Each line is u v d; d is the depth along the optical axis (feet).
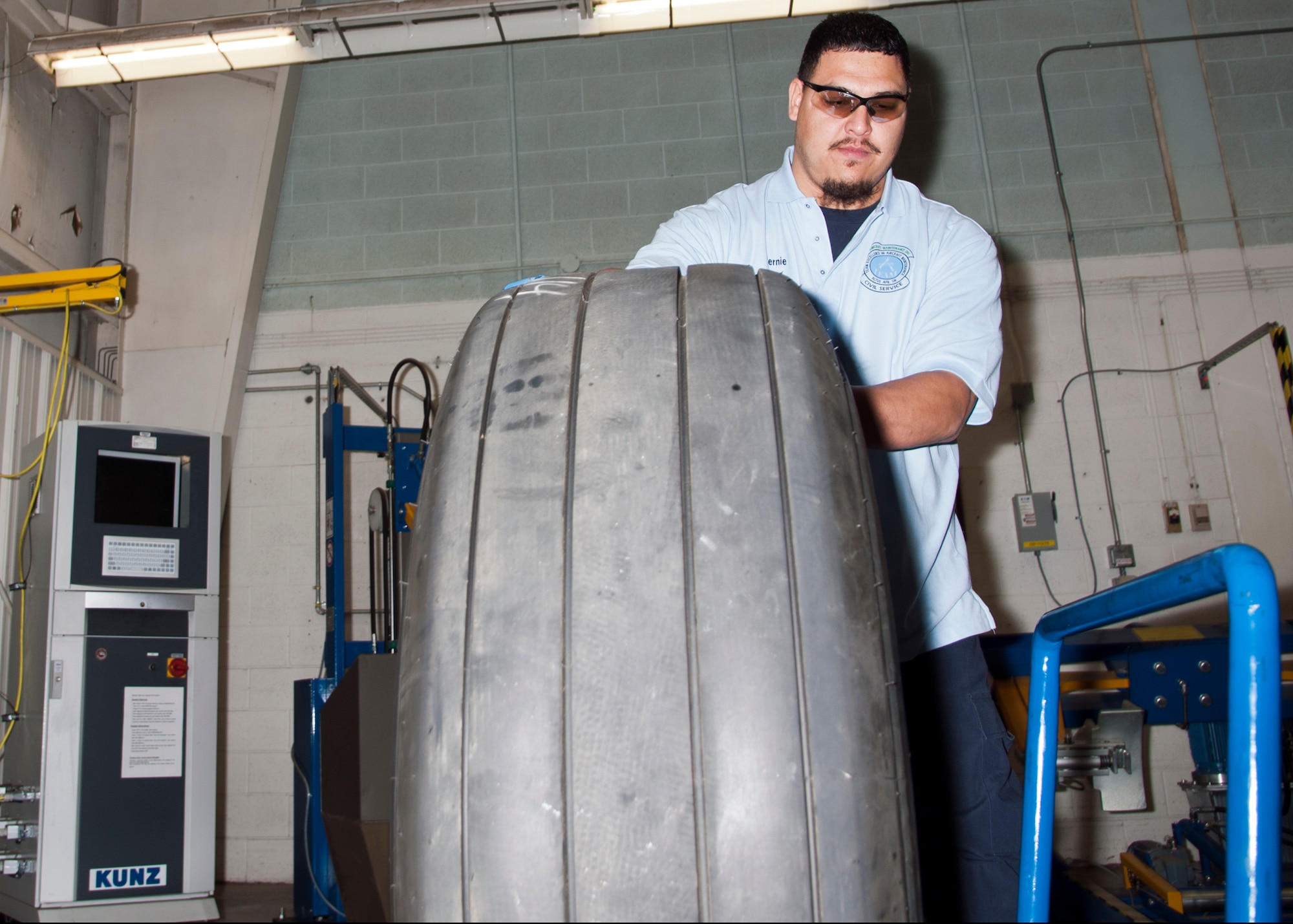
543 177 15.96
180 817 9.87
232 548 14.30
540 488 1.91
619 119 16.16
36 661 10.04
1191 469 14.29
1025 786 3.02
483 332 2.25
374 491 12.61
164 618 10.24
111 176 15.39
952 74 16.07
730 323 2.11
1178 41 16.10
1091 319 14.93
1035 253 15.23
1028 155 15.70
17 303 11.80
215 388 14.38
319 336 15.25
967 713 4.04
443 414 2.16
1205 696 10.66
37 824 9.35
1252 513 14.06
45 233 13.38
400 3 12.41
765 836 1.64
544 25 12.67
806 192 4.36
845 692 1.75
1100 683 10.77
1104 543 14.06
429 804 1.74
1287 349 12.36
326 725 6.56
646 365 2.03
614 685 1.73
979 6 16.31
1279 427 14.29
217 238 15.02
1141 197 15.48
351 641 12.33
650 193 15.85
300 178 16.01
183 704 10.14
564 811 1.68
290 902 11.61
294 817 11.03
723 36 16.42
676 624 1.76
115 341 14.51
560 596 1.81
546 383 2.06
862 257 4.28
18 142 12.73
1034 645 3.09
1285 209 15.34
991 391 3.55
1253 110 15.81
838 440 2.01
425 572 1.94
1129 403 14.58
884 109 4.07
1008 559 14.03
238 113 15.58
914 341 3.87
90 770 9.52
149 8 15.80
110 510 10.20
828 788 1.69
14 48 12.74
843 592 1.83
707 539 1.82
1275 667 1.77
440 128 16.20
